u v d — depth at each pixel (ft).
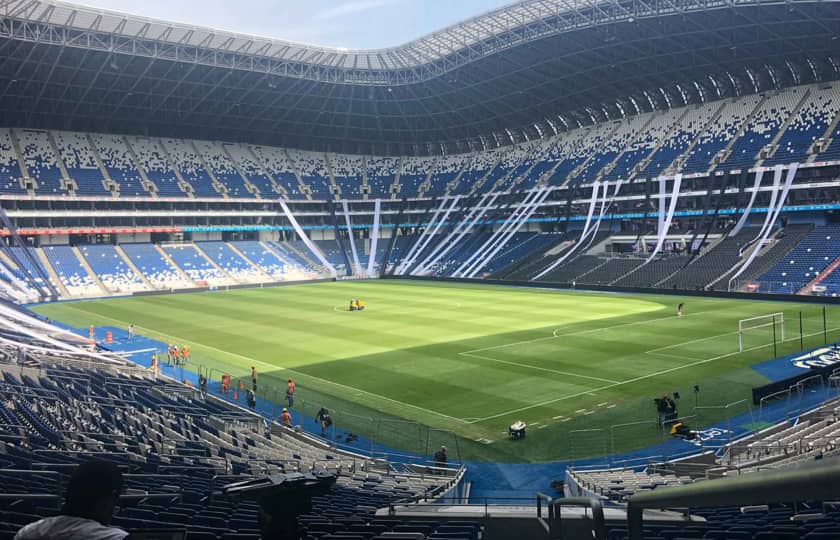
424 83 353.72
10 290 284.20
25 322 182.60
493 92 358.43
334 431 105.09
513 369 139.23
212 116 382.83
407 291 302.66
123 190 347.97
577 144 381.19
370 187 430.20
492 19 284.00
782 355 146.00
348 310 238.27
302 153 439.63
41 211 323.16
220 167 396.57
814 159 272.92
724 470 67.26
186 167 384.27
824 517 38.86
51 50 281.95
